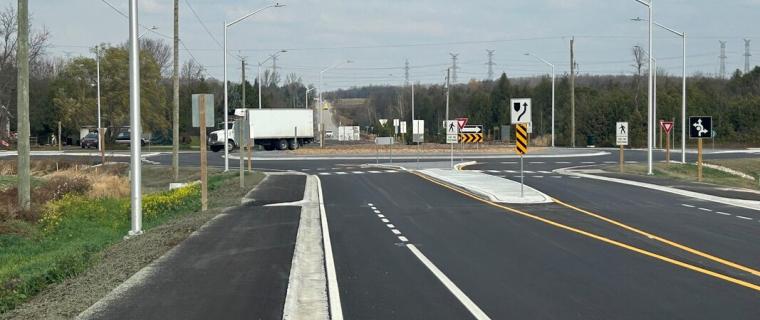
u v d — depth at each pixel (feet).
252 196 96.63
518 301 33.71
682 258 45.68
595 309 31.94
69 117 285.23
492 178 120.88
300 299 35.32
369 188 107.76
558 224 64.39
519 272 41.29
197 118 81.41
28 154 82.53
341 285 37.81
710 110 285.43
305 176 135.13
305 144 285.23
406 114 411.34
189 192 98.48
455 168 150.82
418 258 46.52
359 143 302.25
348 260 45.88
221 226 64.13
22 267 55.11
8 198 91.56
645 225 63.21
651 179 120.47
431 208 79.61
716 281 38.14
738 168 172.04
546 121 355.77
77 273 43.83
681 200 87.04
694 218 68.59
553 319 30.22
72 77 287.69
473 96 392.47
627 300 33.73
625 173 138.10
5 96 267.80
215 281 38.22
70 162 176.24
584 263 44.14
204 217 72.23
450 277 39.88
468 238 55.93
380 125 345.31
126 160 197.06
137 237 59.57
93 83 288.10
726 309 31.73
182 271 41.29
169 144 338.13
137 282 37.96
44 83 322.75
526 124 89.66
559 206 80.53
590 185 108.78
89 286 38.17
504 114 353.10
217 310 31.53
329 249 50.67
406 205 83.20
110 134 288.92
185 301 33.32
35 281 41.22
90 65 286.87
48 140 318.65
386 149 235.20
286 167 167.73
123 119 289.33
